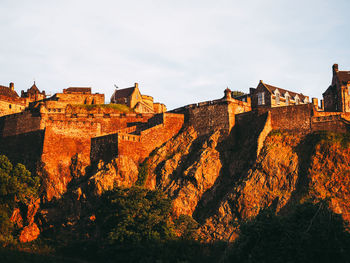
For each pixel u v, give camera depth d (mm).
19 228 85000
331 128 86312
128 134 94875
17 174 88250
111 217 77875
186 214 84250
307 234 61281
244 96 117812
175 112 106500
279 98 113125
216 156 91812
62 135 96375
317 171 80875
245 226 67562
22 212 87125
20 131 104375
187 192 86188
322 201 67188
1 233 80875
